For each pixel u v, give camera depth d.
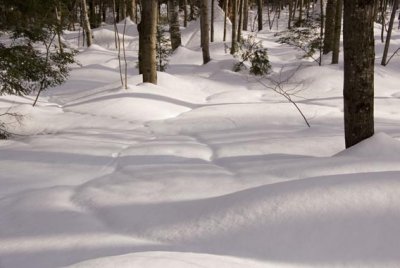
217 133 6.04
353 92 4.01
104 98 8.52
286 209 2.53
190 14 28.50
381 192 2.52
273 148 4.79
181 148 5.07
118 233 2.68
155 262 1.85
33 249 2.49
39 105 8.84
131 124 7.00
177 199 3.18
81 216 3.00
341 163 3.59
